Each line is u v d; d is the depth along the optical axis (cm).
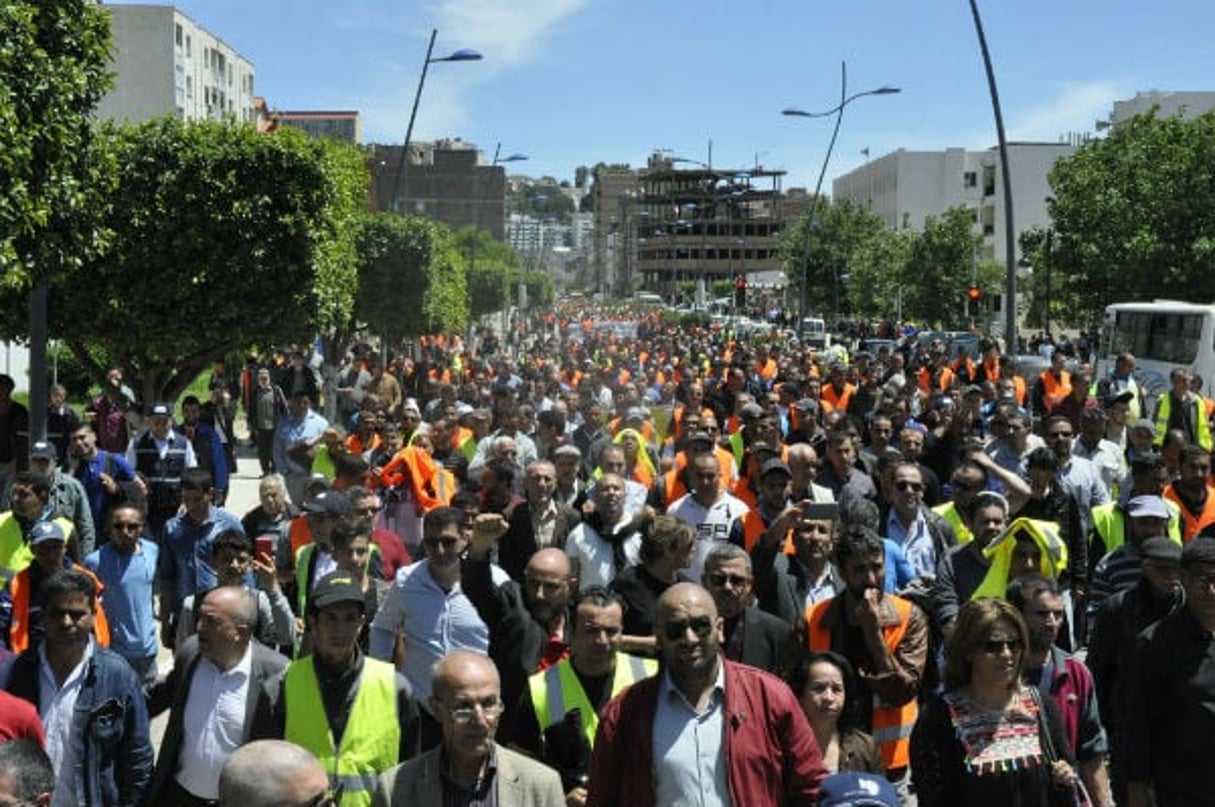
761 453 998
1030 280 7231
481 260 8506
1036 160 9794
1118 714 620
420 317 4303
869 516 721
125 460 1163
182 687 546
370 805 456
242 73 9250
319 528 768
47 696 545
